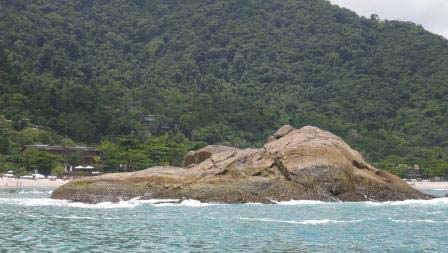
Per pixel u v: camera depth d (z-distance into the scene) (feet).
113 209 151.94
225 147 206.18
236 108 640.58
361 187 173.37
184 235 104.37
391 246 93.56
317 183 169.27
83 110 535.19
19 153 411.54
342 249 90.58
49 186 336.08
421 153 541.34
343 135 598.75
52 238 98.37
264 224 120.16
